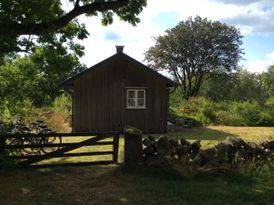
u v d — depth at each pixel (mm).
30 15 12242
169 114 33031
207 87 73000
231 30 66188
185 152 10914
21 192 9195
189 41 65500
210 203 8484
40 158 11562
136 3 13266
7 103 21828
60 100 37094
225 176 10328
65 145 11766
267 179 10258
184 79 66812
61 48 15164
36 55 15391
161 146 10812
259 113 34625
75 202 8547
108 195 9016
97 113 25359
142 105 25688
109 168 11602
